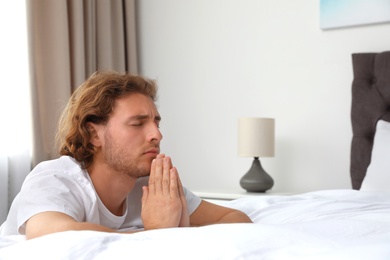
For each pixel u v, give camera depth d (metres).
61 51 3.23
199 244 0.71
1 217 2.93
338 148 3.22
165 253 0.70
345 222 0.98
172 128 3.77
